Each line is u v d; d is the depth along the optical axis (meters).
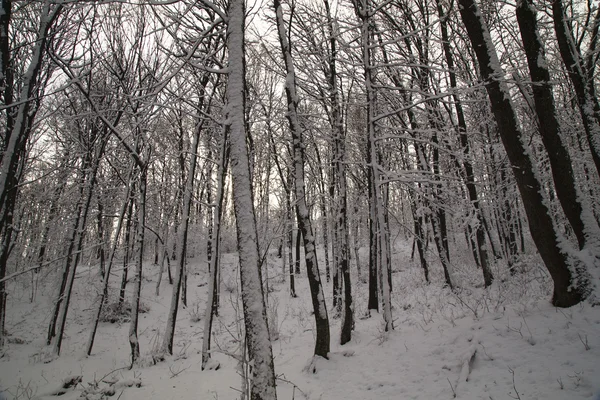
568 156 5.58
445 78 9.55
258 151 11.77
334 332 8.46
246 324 3.71
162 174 17.16
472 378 4.48
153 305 15.71
